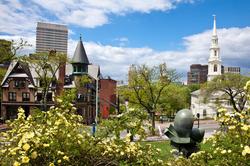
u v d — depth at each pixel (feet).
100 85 264.93
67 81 229.25
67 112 25.25
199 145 42.68
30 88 215.10
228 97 188.44
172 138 43.98
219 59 450.71
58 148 20.63
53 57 179.73
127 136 23.43
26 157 17.71
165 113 232.73
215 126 203.00
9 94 216.33
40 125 22.34
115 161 23.27
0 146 21.56
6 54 134.31
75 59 231.09
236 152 19.19
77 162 22.27
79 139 21.86
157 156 26.91
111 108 266.77
